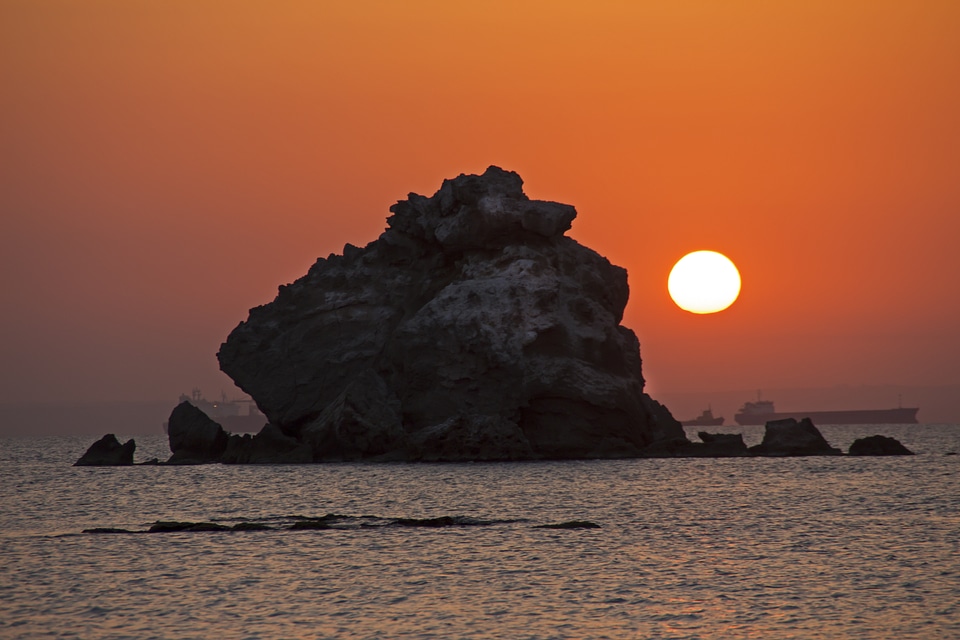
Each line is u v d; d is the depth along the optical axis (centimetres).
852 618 4547
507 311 14362
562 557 5941
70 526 7662
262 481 11656
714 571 5516
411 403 14600
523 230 15238
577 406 14275
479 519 7438
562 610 4709
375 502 9194
